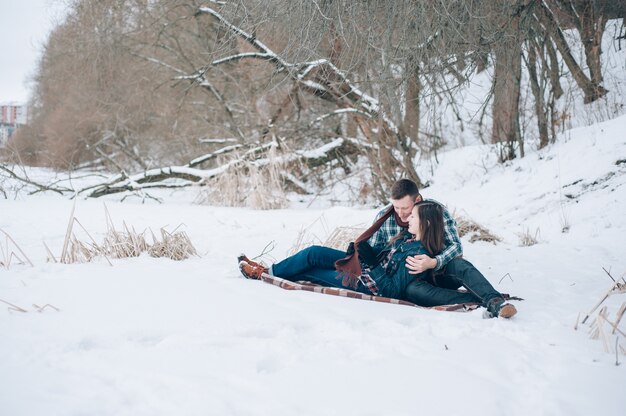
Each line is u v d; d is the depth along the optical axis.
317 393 2.73
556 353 3.40
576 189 9.42
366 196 12.95
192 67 15.68
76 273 5.21
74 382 2.77
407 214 4.87
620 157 9.51
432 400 2.69
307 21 6.29
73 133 20.39
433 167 13.12
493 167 11.76
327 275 5.05
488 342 3.54
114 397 2.62
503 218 9.52
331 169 14.15
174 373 2.89
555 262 6.86
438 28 6.41
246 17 6.82
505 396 2.76
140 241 6.52
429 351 3.34
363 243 4.87
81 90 18.98
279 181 12.80
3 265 5.53
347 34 6.50
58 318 3.76
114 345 3.32
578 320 3.92
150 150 19.09
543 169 10.41
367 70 6.80
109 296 4.35
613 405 2.72
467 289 4.58
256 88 14.70
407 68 6.65
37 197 12.86
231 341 3.37
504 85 7.91
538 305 4.78
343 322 3.78
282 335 3.55
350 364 3.07
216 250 6.99
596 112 12.77
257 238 7.91
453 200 10.90
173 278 5.05
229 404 2.58
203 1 13.85
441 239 4.67
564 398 2.79
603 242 7.86
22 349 3.15
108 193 13.59
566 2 11.64
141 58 16.88
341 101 12.48
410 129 12.42
